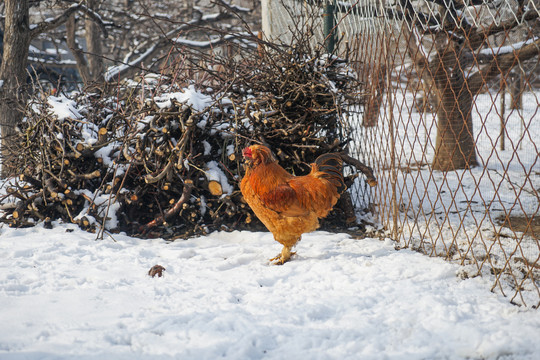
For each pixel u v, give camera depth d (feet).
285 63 19.17
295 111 19.22
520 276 13.55
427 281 13.15
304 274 13.91
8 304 11.43
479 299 11.74
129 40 65.21
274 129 18.92
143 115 18.94
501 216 20.59
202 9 59.82
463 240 17.16
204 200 19.19
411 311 11.01
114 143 19.85
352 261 14.73
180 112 17.70
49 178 18.95
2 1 45.88
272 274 13.82
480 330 9.99
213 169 19.30
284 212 14.10
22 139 20.61
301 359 9.05
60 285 12.84
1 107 28.45
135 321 10.53
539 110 40.55
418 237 17.65
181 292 12.38
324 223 19.92
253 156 14.05
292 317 10.71
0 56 44.32
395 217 17.72
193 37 59.00
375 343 9.61
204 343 9.48
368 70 19.15
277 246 16.89
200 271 14.19
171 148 18.30
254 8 55.42
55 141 19.15
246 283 13.03
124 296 12.02
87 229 18.19
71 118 19.17
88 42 55.21
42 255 15.19
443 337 9.84
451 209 21.77
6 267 14.12
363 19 19.38
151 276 13.65
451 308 11.07
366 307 11.46
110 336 9.78
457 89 26.32
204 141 19.34
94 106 21.50
